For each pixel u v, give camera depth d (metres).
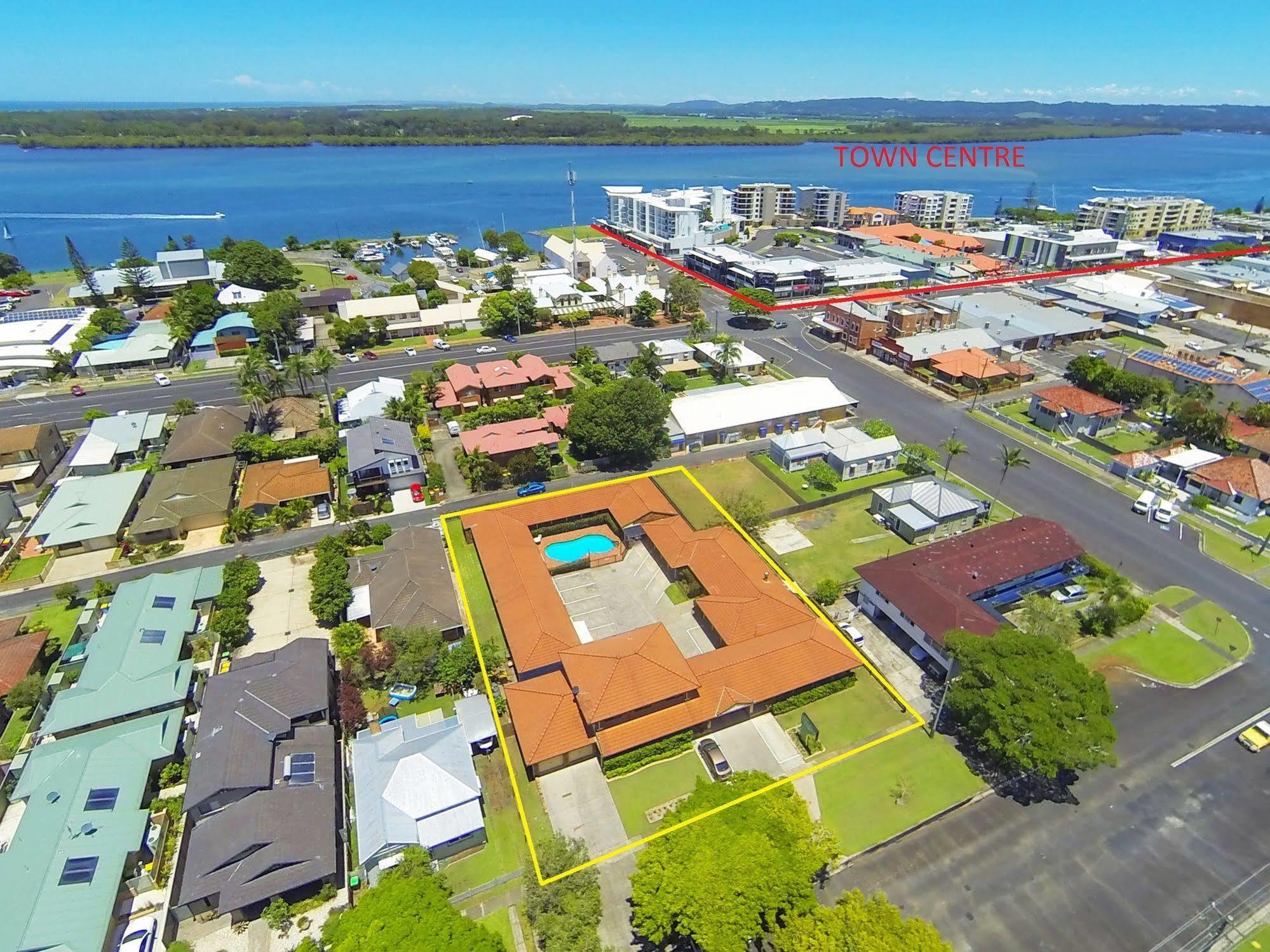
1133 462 90.06
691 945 41.38
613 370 125.31
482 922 42.75
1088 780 51.69
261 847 43.81
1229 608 67.88
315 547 76.31
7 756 52.69
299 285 179.88
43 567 74.06
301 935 41.72
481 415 104.50
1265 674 60.41
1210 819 48.75
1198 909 43.28
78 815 44.84
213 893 41.97
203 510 80.38
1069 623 60.53
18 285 179.88
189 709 56.12
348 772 52.28
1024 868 45.66
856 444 92.75
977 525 81.31
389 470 86.62
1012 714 47.69
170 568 74.44
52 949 38.44
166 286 168.38
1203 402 99.69
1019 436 102.62
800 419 105.62
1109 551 76.25
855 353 137.25
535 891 40.19
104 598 68.38
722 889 36.53
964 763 53.12
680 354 127.00
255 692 53.28
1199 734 54.97
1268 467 83.62
